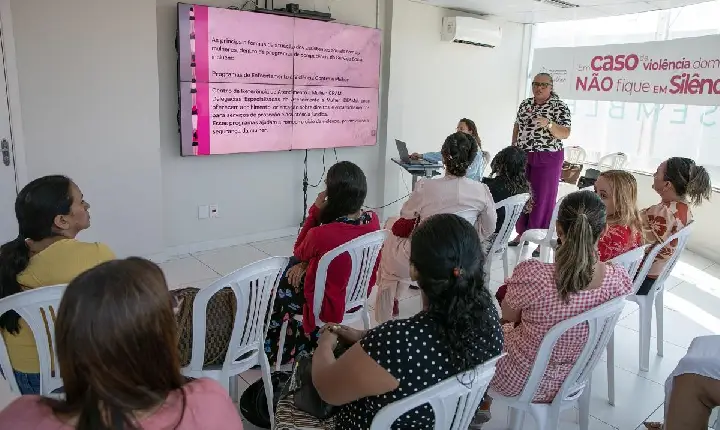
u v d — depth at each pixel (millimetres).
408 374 1196
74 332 747
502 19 5988
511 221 3334
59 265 1597
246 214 4574
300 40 4410
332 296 2246
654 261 2613
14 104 3270
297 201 4875
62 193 1622
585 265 1646
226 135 4184
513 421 2145
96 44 3500
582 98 5789
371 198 5453
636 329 3229
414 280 1286
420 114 5539
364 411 1296
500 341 1321
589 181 5258
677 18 5227
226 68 4055
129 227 3873
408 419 1253
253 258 4242
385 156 5332
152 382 788
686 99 4832
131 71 3672
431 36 5406
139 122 3770
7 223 3385
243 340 1946
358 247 2219
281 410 1587
